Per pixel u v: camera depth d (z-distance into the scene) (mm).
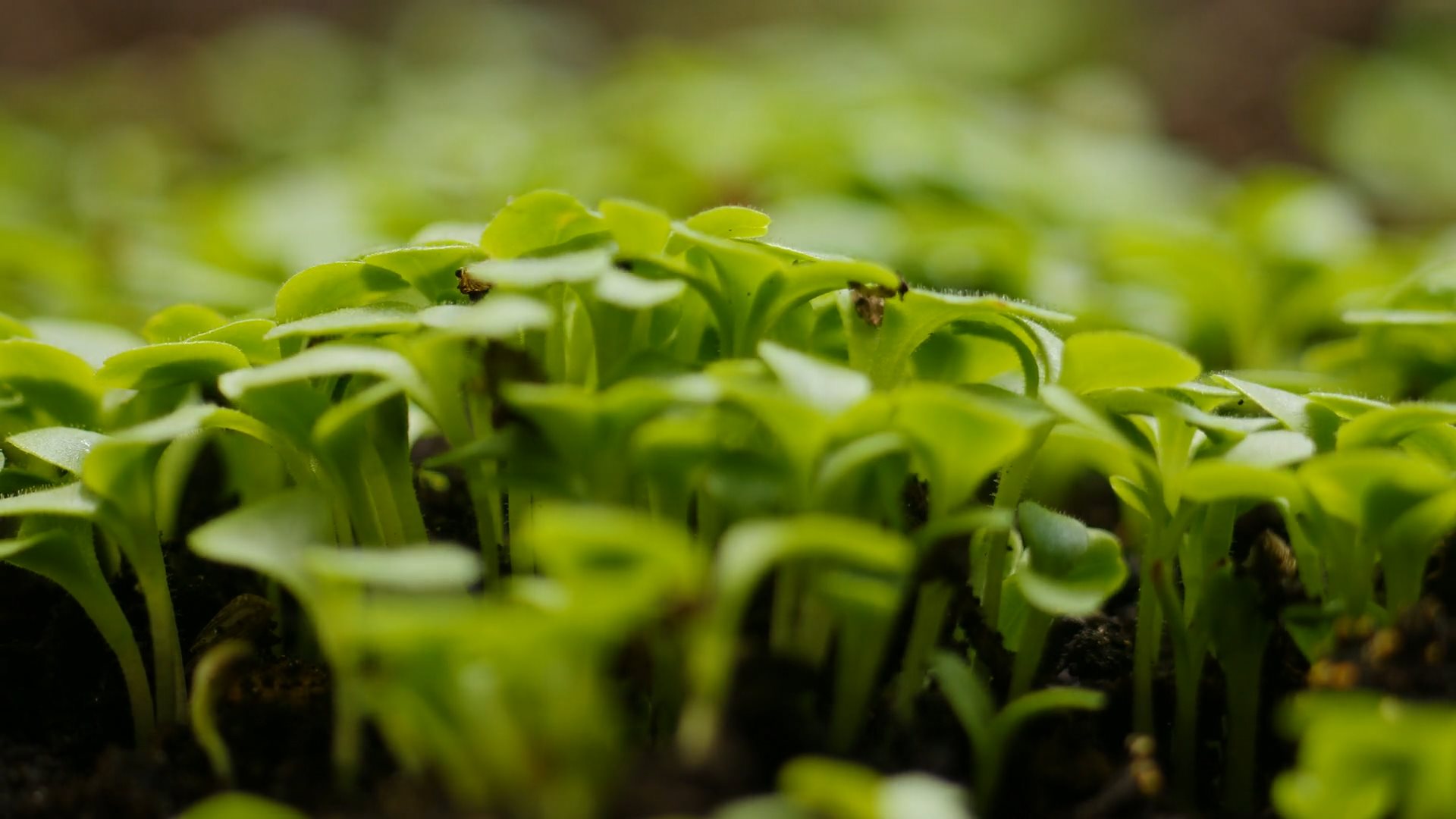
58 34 1146
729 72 826
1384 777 244
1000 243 357
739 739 256
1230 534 273
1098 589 261
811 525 241
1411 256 451
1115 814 263
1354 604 265
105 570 289
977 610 271
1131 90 933
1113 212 511
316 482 274
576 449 257
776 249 269
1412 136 822
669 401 253
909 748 263
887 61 969
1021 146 602
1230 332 388
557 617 241
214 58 1066
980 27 1104
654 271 266
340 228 453
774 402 249
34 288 394
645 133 583
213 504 310
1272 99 901
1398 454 262
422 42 1193
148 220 514
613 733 250
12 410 282
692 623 248
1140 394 268
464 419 266
